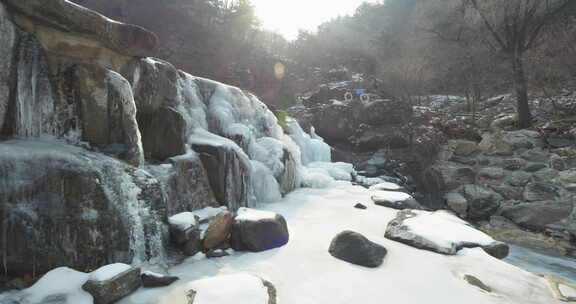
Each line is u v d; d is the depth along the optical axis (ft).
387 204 19.72
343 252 10.59
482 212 29.17
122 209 8.93
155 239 9.80
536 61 42.09
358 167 41.98
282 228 12.15
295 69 121.19
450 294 8.37
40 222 7.45
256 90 96.58
